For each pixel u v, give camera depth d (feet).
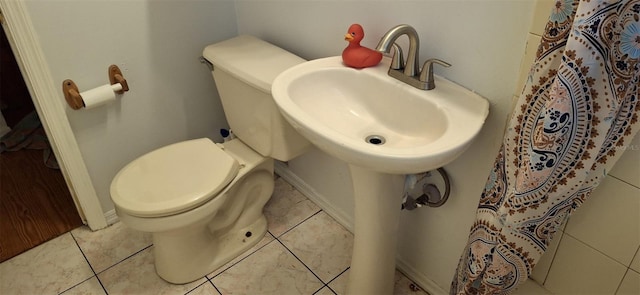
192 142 5.52
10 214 6.37
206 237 5.48
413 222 4.99
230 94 5.36
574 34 2.53
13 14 4.51
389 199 4.17
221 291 5.32
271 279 5.45
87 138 5.51
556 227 3.37
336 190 6.04
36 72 4.85
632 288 3.48
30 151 7.62
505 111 3.55
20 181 6.98
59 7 4.72
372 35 4.33
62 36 4.86
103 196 6.03
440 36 3.75
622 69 2.59
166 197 4.75
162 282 5.43
